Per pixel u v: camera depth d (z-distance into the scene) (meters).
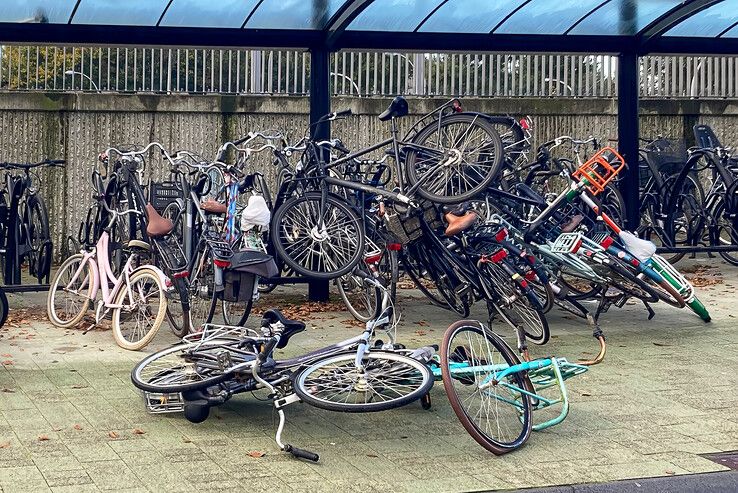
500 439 5.16
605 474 4.71
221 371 5.36
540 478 4.64
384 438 5.25
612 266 7.67
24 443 5.04
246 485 4.49
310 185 8.47
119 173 8.66
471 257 7.81
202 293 7.57
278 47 9.41
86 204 12.16
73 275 8.41
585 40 10.09
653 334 8.04
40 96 11.96
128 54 12.23
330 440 5.21
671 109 13.44
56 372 6.60
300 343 7.64
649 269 7.93
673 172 11.90
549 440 5.24
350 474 4.67
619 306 8.12
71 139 12.09
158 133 12.29
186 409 5.43
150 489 4.41
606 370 6.82
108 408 5.72
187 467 4.72
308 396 4.93
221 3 8.83
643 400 6.04
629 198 10.45
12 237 10.27
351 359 5.32
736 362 7.05
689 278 11.05
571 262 7.59
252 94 12.48
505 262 7.48
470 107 12.84
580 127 13.12
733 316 8.79
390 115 8.11
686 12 9.48
